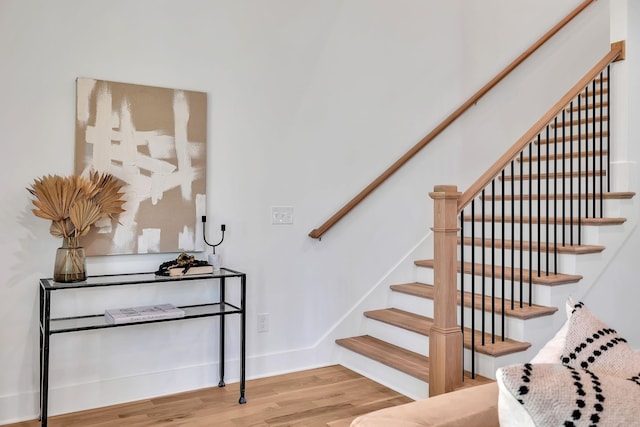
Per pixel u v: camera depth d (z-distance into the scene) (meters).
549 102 4.91
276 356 3.46
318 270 3.63
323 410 2.83
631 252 3.59
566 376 1.00
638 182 3.63
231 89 3.27
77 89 2.79
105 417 2.75
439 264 2.75
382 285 3.91
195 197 3.13
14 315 2.70
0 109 2.65
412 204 4.08
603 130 4.21
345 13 3.73
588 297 3.36
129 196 2.94
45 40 2.74
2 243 2.66
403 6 4.02
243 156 3.32
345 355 3.63
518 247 3.58
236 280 3.32
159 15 3.04
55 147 2.78
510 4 4.64
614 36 3.65
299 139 3.54
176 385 3.12
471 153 4.39
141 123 2.96
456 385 2.74
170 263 2.89
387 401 2.96
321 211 3.64
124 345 2.97
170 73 3.07
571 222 3.38
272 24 3.42
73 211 2.58
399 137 4.00
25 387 2.72
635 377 1.13
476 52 4.43
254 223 3.37
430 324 3.37
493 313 2.93
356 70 3.78
